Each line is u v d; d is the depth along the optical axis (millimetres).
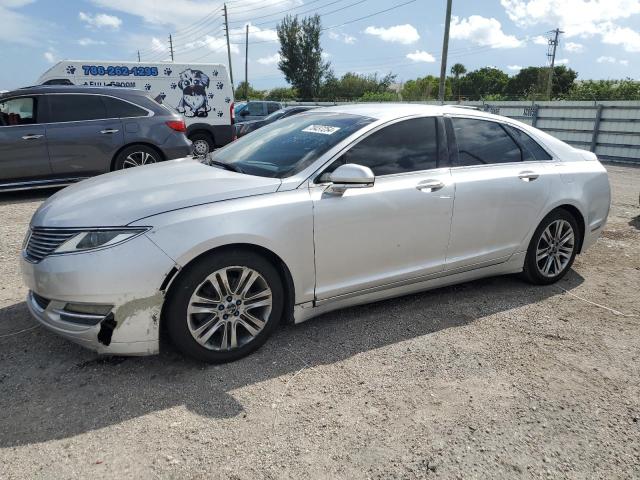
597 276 4801
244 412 2641
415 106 3928
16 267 4660
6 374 2930
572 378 3041
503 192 3979
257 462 2293
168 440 2420
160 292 2779
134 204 2920
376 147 3529
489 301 4141
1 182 7527
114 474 2203
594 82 35844
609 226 6746
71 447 2357
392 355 3246
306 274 3238
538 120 18672
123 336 2785
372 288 3553
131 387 2826
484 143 4066
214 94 13648
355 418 2615
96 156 7980
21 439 2400
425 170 3691
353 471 2254
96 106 8031
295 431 2504
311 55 55906
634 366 3199
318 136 3592
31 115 7633
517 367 3146
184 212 2881
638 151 15352
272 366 3080
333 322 3680
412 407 2717
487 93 72562
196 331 2934
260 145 3826
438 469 2281
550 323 3768
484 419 2637
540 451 2420
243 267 3006
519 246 4215
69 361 3072
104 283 2703
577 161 4598
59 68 12242
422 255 3709
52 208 3096
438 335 3529
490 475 2258
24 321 3574
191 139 13531
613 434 2555
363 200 3354
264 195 3096
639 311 4016
